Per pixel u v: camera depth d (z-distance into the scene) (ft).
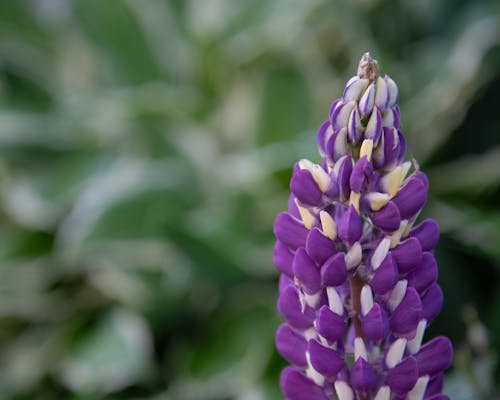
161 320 2.81
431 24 3.05
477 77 2.67
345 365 1.40
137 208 2.74
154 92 3.04
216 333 2.76
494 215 2.47
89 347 2.78
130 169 2.89
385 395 1.38
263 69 2.98
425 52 2.94
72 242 2.72
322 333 1.38
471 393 1.90
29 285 2.98
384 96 1.34
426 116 2.68
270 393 2.47
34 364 2.87
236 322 2.75
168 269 2.74
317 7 2.86
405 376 1.37
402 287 1.37
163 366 2.80
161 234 2.66
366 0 2.98
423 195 1.36
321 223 1.38
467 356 1.90
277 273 2.67
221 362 2.63
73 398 2.70
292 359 1.44
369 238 1.39
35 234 3.02
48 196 2.91
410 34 3.07
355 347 1.39
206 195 2.85
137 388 2.75
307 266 1.38
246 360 2.59
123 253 2.76
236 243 2.58
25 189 2.95
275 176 2.56
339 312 1.38
